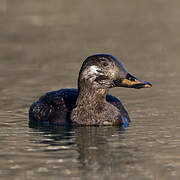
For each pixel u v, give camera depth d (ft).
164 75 67.87
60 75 69.10
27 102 54.70
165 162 34.40
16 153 36.65
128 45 88.89
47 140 40.24
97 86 44.68
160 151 36.86
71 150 37.35
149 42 90.89
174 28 101.50
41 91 59.88
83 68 44.93
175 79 65.31
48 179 31.32
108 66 44.34
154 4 125.59
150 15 113.70
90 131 43.06
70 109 45.73
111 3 127.75
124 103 53.78
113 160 34.83
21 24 105.70
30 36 96.89
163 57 79.92
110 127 44.34
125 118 45.93
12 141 40.04
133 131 42.80
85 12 117.29
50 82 64.95
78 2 128.67
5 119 47.85
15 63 77.82
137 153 36.42
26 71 71.92
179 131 42.50
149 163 34.17
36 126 45.16
